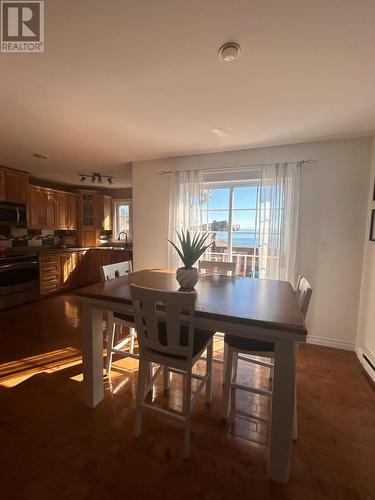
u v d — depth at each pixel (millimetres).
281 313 1363
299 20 1176
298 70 1541
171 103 1960
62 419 1684
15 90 1775
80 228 5719
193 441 1519
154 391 1976
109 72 1578
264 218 2947
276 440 1281
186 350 1420
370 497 1225
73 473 1312
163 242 3584
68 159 3574
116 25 1215
